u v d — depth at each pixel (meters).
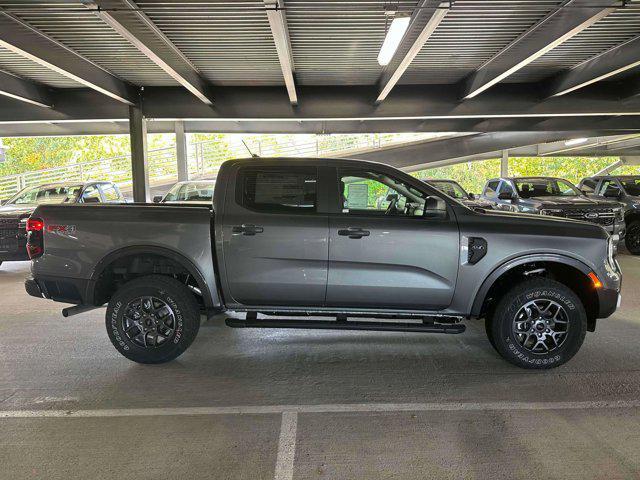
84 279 4.41
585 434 3.21
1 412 3.55
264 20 7.89
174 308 4.38
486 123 18.19
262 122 18.88
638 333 5.35
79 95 13.93
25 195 11.10
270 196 4.41
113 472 2.80
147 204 4.66
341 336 5.37
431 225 4.28
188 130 18.89
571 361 4.54
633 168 46.12
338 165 4.43
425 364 4.50
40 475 2.77
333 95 13.28
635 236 11.56
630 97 13.27
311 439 3.16
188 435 3.22
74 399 3.76
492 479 2.73
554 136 21.58
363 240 4.25
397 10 6.89
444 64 11.04
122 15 7.38
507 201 12.35
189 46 9.33
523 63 9.70
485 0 7.05
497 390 3.91
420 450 3.03
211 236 4.34
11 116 14.10
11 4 7.25
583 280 4.49
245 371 4.34
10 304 6.90
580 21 7.50
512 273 4.63
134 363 4.54
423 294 4.31
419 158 23.25
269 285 4.34
